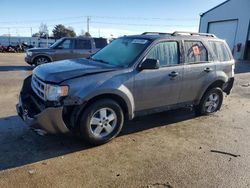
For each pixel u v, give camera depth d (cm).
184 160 429
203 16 3203
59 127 424
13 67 1521
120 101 482
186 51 569
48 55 1391
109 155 435
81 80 431
